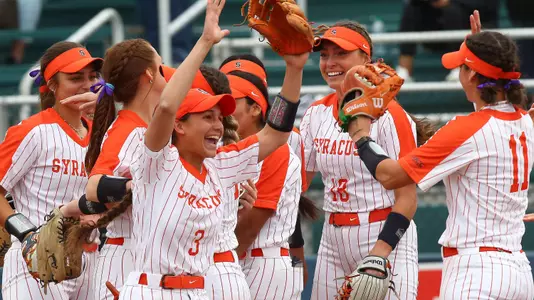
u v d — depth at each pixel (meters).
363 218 18.38
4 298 17.75
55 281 15.21
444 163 15.62
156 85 15.41
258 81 18.31
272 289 17.72
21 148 17.61
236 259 16.30
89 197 14.70
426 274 24.91
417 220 28.33
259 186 17.42
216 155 14.34
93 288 17.48
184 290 13.77
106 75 15.47
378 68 15.40
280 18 13.96
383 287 16.16
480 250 15.84
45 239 15.09
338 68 18.47
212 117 13.71
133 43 15.38
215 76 15.91
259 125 18.38
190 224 13.59
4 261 18.20
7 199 18.91
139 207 13.67
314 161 19.70
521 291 15.95
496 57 15.84
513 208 16.08
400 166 15.47
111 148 15.05
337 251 18.91
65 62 17.94
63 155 17.83
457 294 15.84
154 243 13.55
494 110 16.05
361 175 18.28
